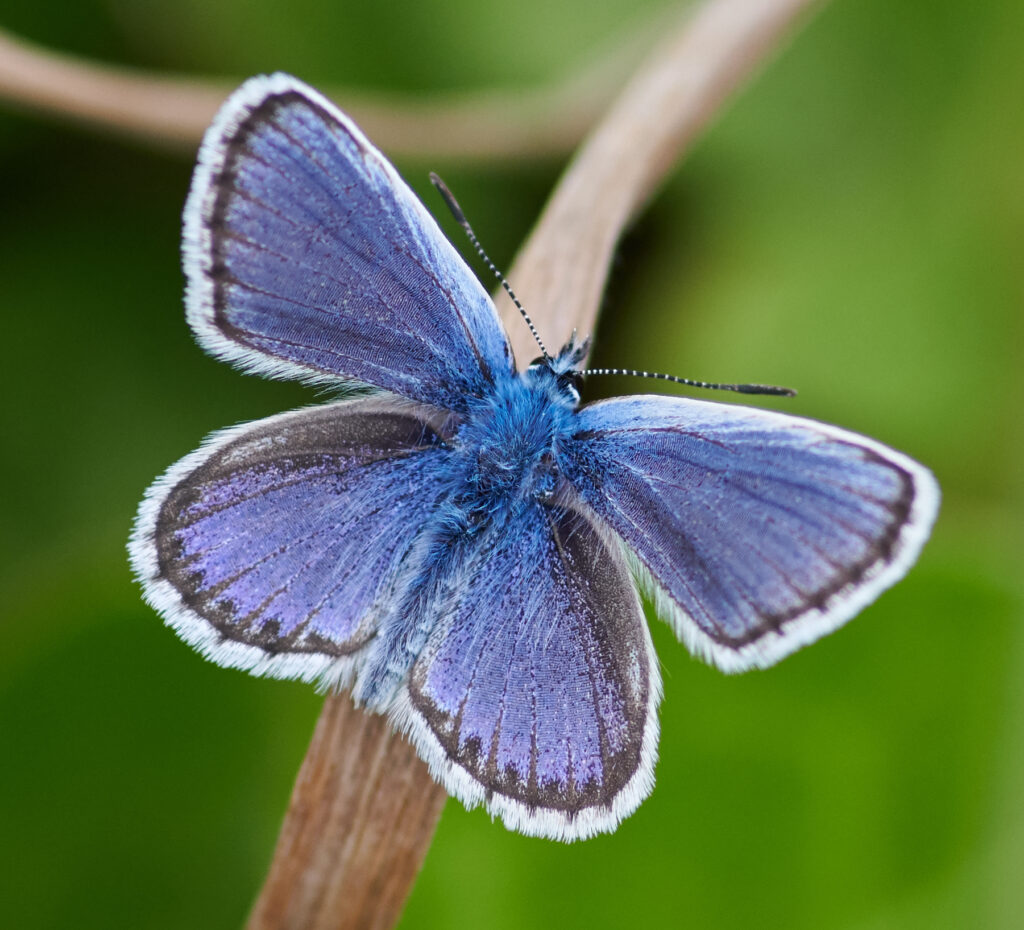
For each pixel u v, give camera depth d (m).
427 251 0.18
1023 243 0.20
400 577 0.18
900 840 0.19
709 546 0.17
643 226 0.20
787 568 0.17
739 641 0.17
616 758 0.17
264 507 0.18
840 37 0.21
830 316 0.20
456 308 0.18
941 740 0.19
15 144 0.20
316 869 0.17
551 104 0.20
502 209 0.20
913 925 0.19
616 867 0.19
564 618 0.18
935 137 0.20
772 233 0.20
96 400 0.20
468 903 0.19
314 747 0.17
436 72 0.21
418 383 0.18
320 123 0.17
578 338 0.18
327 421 0.18
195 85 0.20
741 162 0.20
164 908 0.19
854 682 0.19
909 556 0.17
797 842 0.19
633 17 0.21
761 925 0.19
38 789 0.19
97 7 0.20
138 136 0.20
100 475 0.20
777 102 0.21
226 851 0.19
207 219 0.17
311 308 0.17
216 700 0.19
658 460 0.18
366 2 0.21
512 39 0.21
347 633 0.17
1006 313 0.20
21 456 0.20
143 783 0.19
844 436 0.17
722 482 0.17
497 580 0.18
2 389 0.20
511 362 0.18
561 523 0.18
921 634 0.19
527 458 0.18
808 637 0.17
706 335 0.20
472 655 0.18
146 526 0.17
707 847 0.19
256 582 0.17
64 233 0.20
